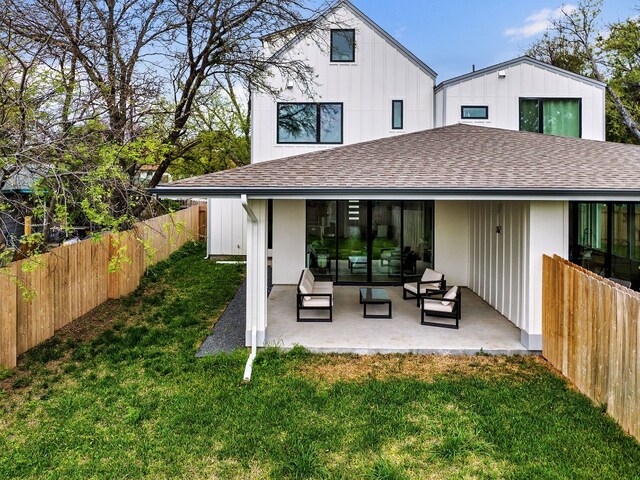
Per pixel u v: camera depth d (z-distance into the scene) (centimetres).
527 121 1382
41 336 773
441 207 1274
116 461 432
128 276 1149
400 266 1308
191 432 483
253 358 701
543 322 728
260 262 767
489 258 1047
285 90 1395
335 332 839
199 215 2270
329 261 1327
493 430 483
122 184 708
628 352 472
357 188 681
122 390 591
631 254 884
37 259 648
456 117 1372
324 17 1249
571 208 895
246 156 2300
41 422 509
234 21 1144
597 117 1387
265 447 453
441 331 845
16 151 636
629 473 405
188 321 924
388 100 1406
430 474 411
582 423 497
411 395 575
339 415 521
